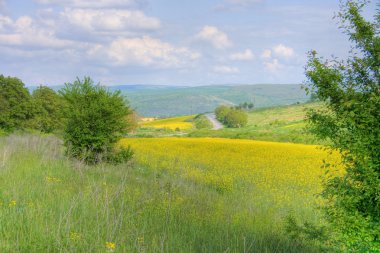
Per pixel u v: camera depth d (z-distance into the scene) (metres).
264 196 17.67
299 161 30.94
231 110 154.75
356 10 7.04
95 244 7.14
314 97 7.42
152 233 9.00
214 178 20.92
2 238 7.29
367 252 6.66
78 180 14.39
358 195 6.73
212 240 9.13
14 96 49.41
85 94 21.36
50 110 52.94
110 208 10.09
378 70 7.00
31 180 13.41
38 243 7.04
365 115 6.61
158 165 24.97
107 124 20.95
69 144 20.64
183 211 11.45
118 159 21.67
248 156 34.47
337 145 7.01
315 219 13.52
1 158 16.28
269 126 106.88
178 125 146.62
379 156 6.67
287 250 9.44
